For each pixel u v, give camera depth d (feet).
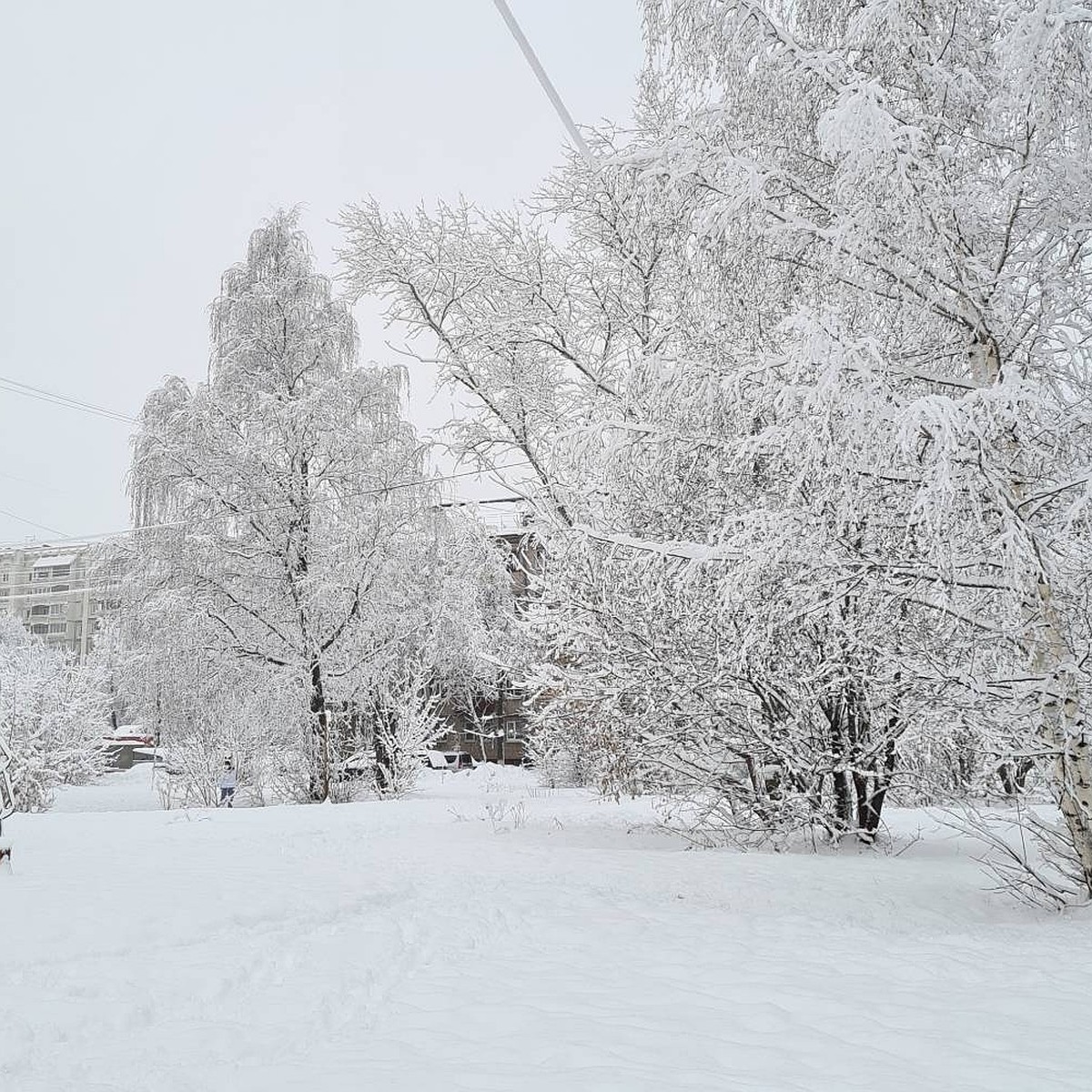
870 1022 15.84
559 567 42.91
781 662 37.76
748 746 39.75
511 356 54.65
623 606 40.04
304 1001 17.39
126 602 77.20
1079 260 27.94
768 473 36.04
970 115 28.60
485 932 23.65
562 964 20.36
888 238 27.68
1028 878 32.24
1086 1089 12.53
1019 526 24.63
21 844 42.16
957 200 26.71
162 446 76.59
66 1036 15.62
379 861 35.81
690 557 31.35
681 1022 15.87
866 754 37.58
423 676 81.71
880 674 35.55
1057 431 26.07
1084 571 25.96
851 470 26.43
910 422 23.25
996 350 28.55
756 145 30.35
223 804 74.38
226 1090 13.03
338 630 77.61
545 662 45.78
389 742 78.28
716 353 36.70
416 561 79.00
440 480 78.59
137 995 17.69
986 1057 13.98
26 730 81.61
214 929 23.31
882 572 28.40
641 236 44.96
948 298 28.66
